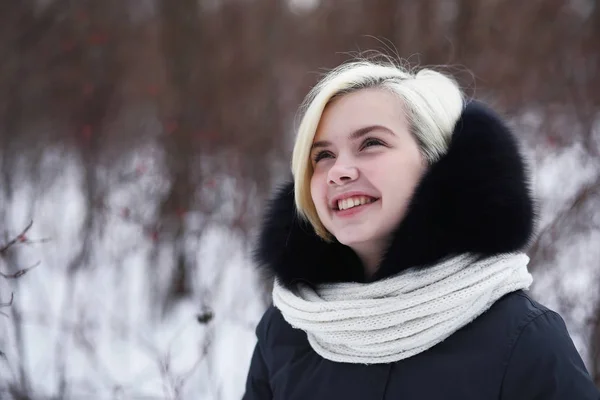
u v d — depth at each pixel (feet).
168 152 16.48
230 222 14.75
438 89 4.81
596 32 19.34
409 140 4.53
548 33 19.11
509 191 4.29
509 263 4.31
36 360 11.03
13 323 10.16
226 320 12.60
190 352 12.26
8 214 13.24
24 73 19.42
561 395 3.88
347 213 4.58
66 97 20.72
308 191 4.99
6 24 19.29
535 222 4.49
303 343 5.07
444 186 4.31
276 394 5.02
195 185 15.58
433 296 4.16
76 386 10.72
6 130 18.24
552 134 13.16
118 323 13.25
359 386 4.44
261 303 12.82
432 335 4.18
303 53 23.31
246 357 11.86
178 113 17.89
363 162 4.50
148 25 22.84
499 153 4.37
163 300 14.14
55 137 19.56
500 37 18.11
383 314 4.27
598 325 10.05
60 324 12.05
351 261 4.96
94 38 20.70
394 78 4.80
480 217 4.23
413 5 17.71
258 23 21.11
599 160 11.87
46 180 17.47
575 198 11.03
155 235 14.30
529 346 4.01
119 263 14.55
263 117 18.85
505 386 3.99
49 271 13.97
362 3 20.56
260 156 17.34
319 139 4.80
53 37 20.51
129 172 17.04
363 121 4.55
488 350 4.09
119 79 22.00
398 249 4.36
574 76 17.89
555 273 10.73
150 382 11.10
